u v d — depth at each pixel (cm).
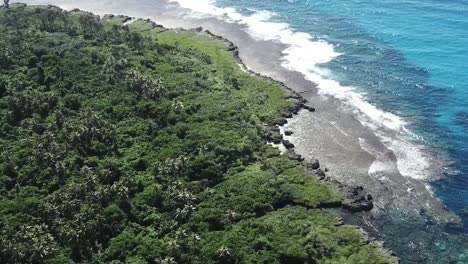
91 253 9381
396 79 14750
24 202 10144
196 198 10556
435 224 10269
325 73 15188
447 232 10094
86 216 9781
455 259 9556
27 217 9881
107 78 14025
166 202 10400
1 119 12412
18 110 12725
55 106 12925
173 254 9312
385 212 10556
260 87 14475
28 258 9088
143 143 12044
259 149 12144
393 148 12244
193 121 12762
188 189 10762
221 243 9506
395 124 13050
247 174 11294
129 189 10694
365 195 10956
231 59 15975
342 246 9662
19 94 12975
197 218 10062
